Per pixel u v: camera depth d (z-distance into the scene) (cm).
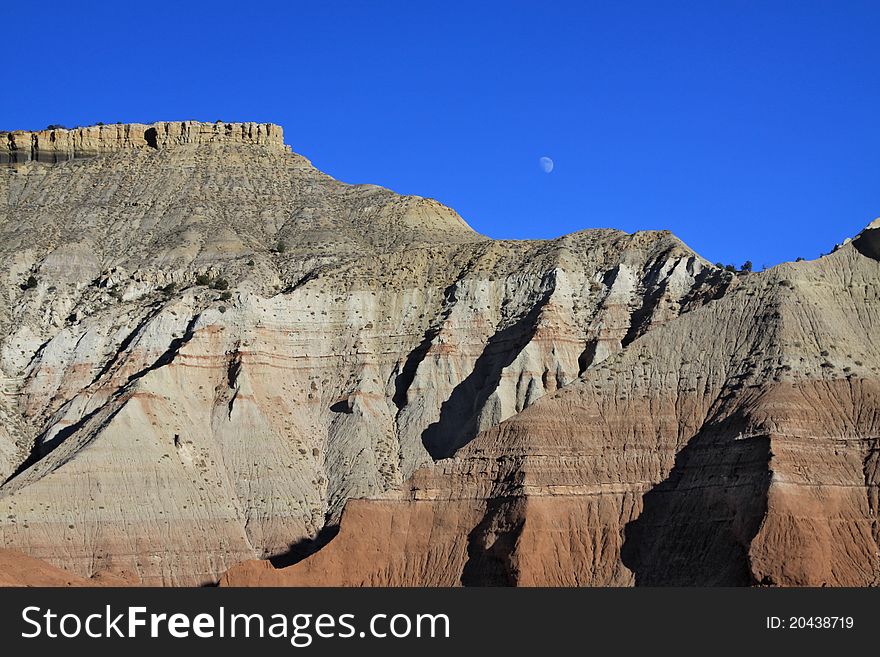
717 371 15600
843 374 14988
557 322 18462
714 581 13712
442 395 18712
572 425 15512
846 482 14062
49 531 16525
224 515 17475
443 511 15300
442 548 15038
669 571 14088
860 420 14550
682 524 14350
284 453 18275
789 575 13262
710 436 14950
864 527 13762
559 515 14812
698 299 17962
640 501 14850
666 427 15325
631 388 15750
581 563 14525
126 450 17450
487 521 14950
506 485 15125
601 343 18250
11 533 16388
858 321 15900
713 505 14238
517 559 14325
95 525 16712
